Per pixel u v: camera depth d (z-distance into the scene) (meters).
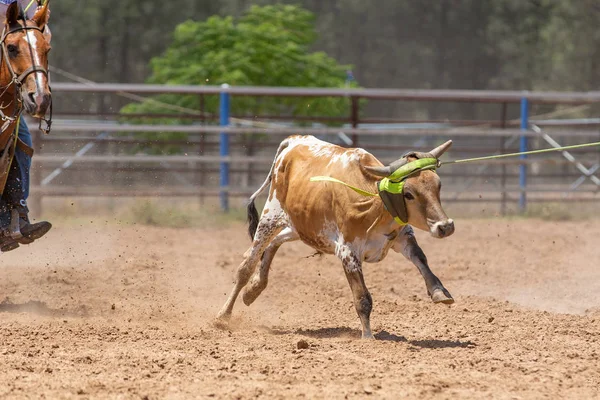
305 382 7.54
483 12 59.78
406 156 9.11
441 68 60.00
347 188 9.34
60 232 19.08
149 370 7.89
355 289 9.30
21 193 11.21
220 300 12.14
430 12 60.47
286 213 10.13
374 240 9.31
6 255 15.71
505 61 57.38
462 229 21.36
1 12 10.70
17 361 8.11
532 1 57.19
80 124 24.34
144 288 12.77
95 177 26.98
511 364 8.26
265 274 10.38
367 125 32.81
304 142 10.24
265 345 8.98
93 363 8.15
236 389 7.27
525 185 25.20
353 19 60.78
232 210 23.20
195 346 8.91
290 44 30.50
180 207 23.36
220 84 29.03
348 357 8.43
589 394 7.35
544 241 18.98
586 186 25.98
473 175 25.89
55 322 10.12
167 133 27.81
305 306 11.73
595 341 9.42
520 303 12.20
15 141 10.91
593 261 16.06
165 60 31.36
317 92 24.03
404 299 12.30
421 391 7.30
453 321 10.50
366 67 60.38
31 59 10.08
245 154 28.64
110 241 17.86
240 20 33.12
